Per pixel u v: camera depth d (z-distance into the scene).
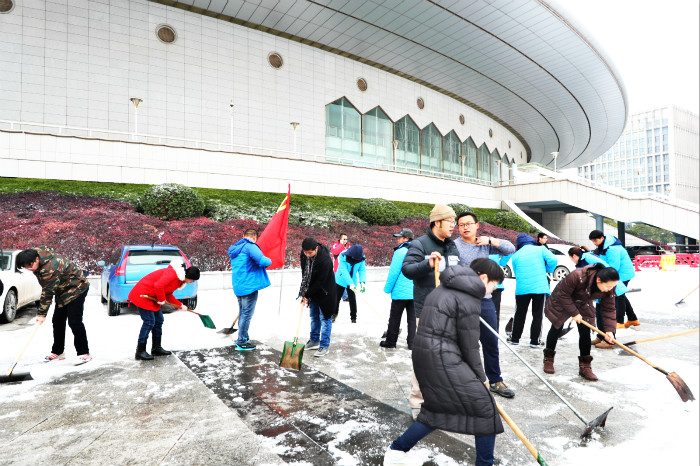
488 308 4.01
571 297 4.51
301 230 17.16
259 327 7.09
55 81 20.83
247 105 26.14
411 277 3.94
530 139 52.19
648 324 7.12
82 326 5.03
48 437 3.16
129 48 22.58
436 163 36.41
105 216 14.17
